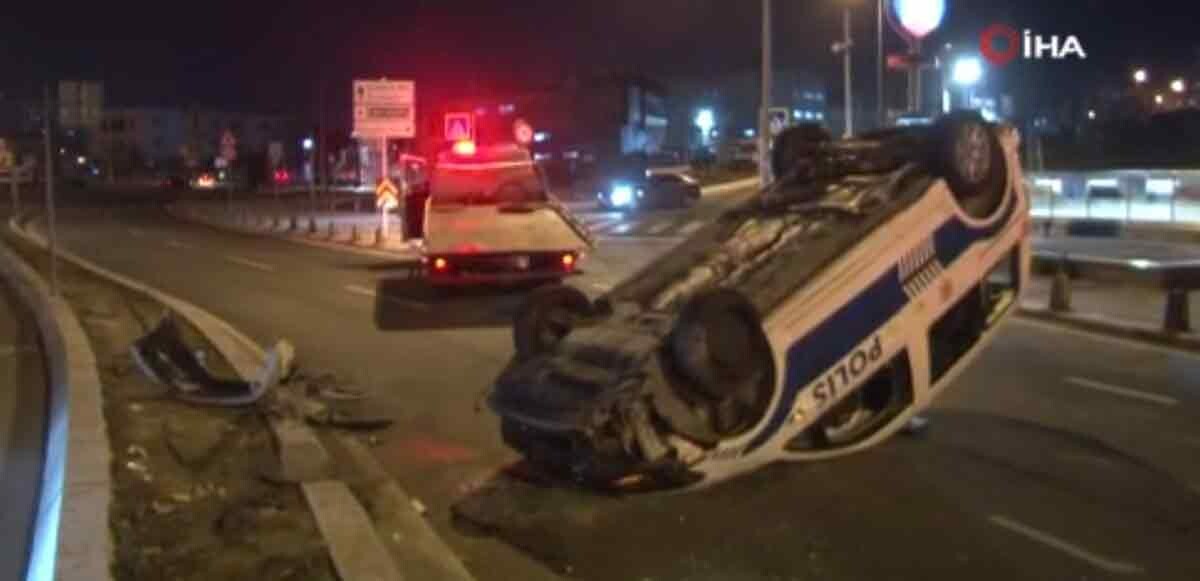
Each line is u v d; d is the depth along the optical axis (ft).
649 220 149.07
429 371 45.11
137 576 21.21
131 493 26.73
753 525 25.64
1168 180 111.04
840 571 22.98
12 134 318.86
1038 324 55.16
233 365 45.01
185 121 542.16
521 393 26.40
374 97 122.31
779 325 25.20
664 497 27.48
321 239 128.88
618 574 23.09
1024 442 32.32
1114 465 30.12
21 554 24.85
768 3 110.22
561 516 26.55
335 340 53.16
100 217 190.19
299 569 21.67
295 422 34.40
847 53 139.95
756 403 24.76
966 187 28.76
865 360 26.68
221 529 24.17
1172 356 46.06
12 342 53.93
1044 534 24.97
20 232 143.95
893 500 27.25
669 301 27.37
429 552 24.43
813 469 29.55
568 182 255.50
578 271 67.36
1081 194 119.44
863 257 26.68
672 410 24.26
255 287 77.61
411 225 80.53
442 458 31.94
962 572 22.86
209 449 31.24
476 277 66.54
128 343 49.88
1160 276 57.88
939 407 36.50
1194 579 22.44
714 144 375.04
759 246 28.35
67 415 33.50
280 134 559.79
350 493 27.22
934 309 28.09
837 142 31.37
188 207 221.25
